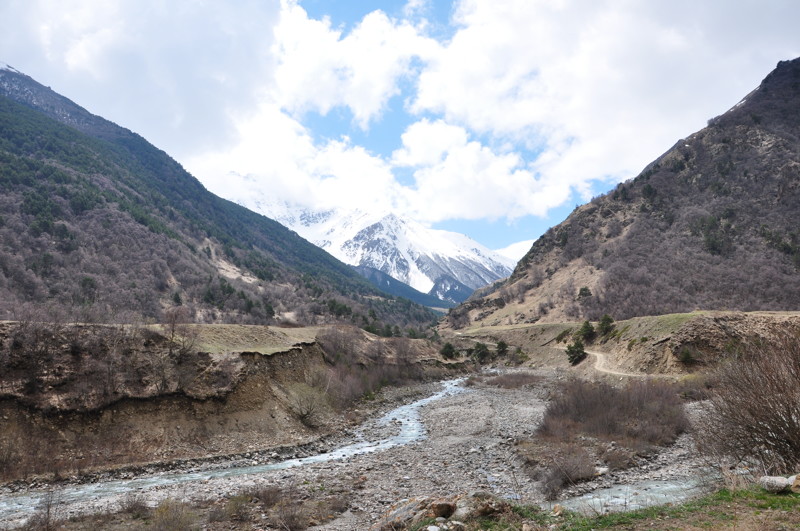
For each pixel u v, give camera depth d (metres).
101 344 40.66
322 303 176.25
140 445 36.09
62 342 38.88
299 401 51.38
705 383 48.56
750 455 19.36
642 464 29.66
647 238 183.50
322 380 62.28
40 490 28.73
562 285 184.75
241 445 40.38
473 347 134.62
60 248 143.38
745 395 18.72
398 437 46.06
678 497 21.06
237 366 47.56
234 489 27.89
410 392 79.44
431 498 17.81
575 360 97.56
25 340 36.59
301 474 31.75
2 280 107.81
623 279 162.12
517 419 50.03
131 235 176.12
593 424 38.25
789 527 11.32
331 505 23.48
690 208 187.75
